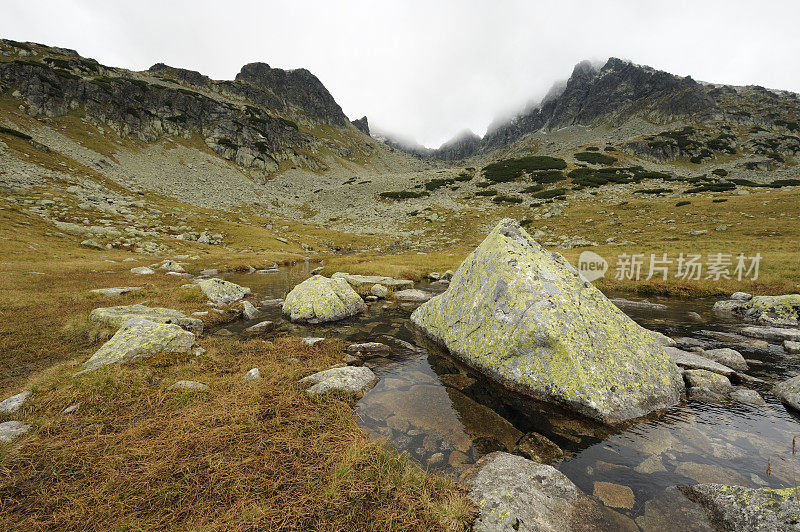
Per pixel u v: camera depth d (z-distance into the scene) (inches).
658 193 3398.1
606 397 290.7
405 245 2950.3
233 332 543.2
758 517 163.2
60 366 347.6
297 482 184.5
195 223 2984.7
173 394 281.7
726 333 537.6
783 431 265.3
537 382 319.0
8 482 176.1
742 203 2518.5
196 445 212.1
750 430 267.0
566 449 241.6
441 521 164.2
